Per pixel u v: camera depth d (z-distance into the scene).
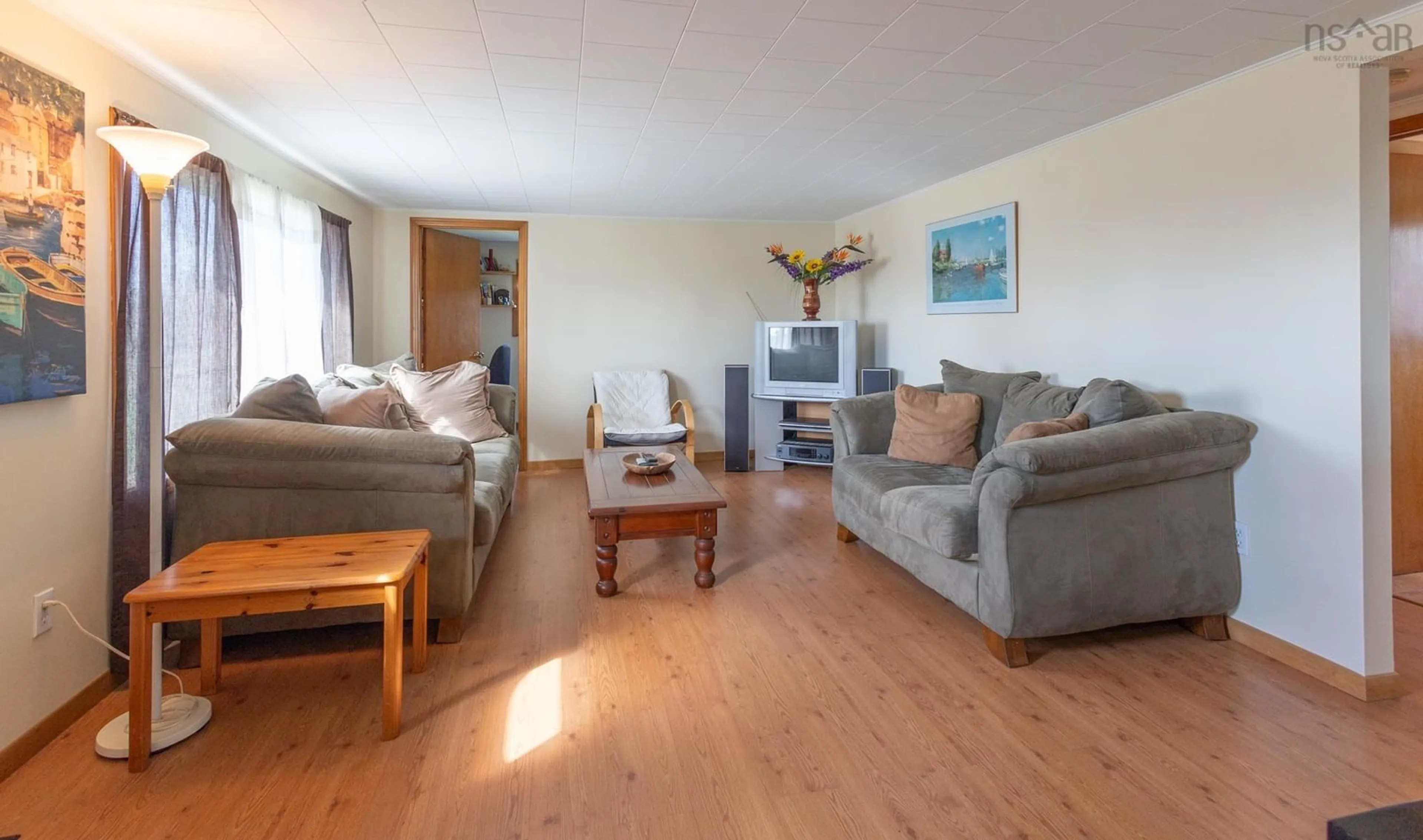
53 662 1.96
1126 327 3.12
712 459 6.20
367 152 3.72
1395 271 3.08
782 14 2.15
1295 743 1.90
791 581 3.19
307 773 1.75
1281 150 2.40
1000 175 4.01
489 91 2.82
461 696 2.15
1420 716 2.04
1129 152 3.09
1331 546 2.25
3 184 1.74
